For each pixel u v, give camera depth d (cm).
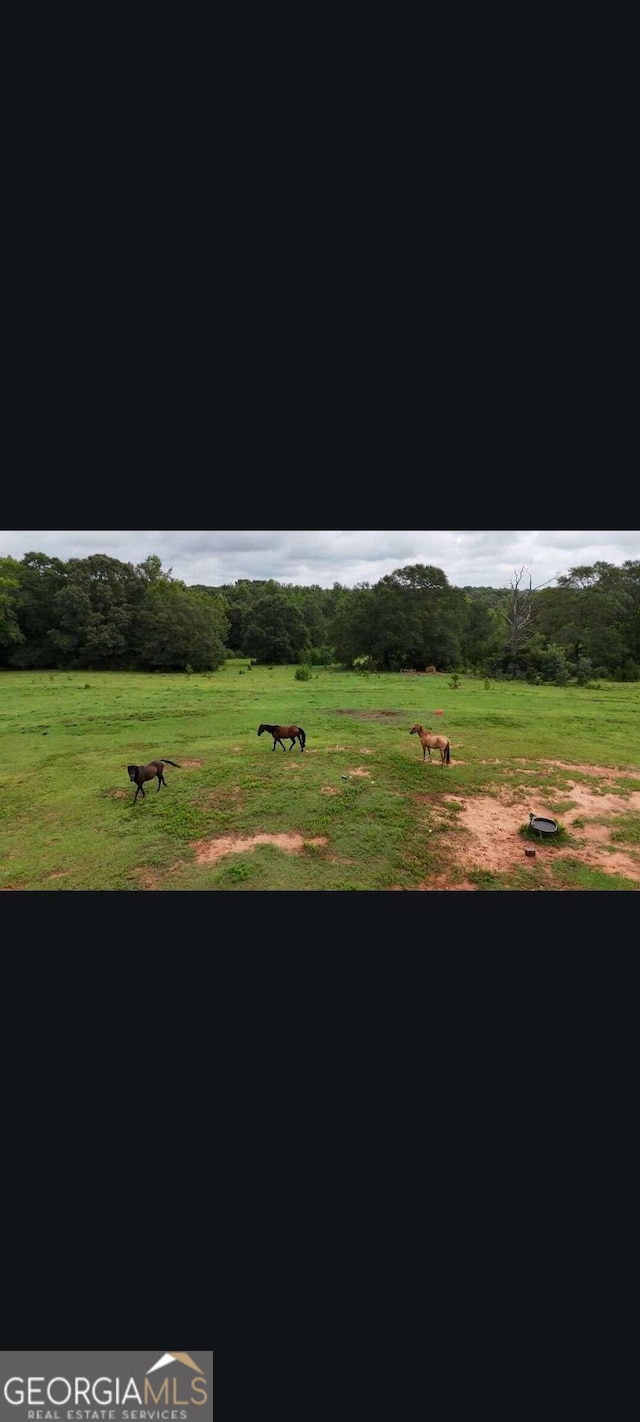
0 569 3928
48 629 4128
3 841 934
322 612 6344
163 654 4050
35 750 1477
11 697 2472
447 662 4081
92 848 893
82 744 1530
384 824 961
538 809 1048
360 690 2639
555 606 3906
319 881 783
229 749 1445
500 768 1277
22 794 1145
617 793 1138
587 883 791
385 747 1447
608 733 1650
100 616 4006
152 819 995
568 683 3058
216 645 4175
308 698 2345
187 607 4134
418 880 791
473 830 952
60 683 3086
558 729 1692
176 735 1625
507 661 3362
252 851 868
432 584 3959
